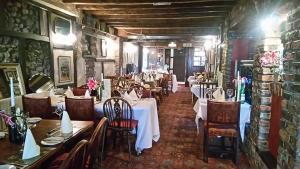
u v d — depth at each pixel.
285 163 1.88
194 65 13.27
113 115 3.14
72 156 1.32
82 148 1.44
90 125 2.37
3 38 3.22
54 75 4.20
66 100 3.12
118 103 3.09
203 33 8.29
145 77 8.14
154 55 14.47
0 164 1.46
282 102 2.00
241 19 3.49
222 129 3.01
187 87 11.68
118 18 6.02
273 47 2.63
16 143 1.82
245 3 3.23
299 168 1.70
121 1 4.14
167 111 6.08
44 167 1.97
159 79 7.98
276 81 2.55
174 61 14.05
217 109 2.94
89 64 6.00
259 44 2.83
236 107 2.90
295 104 1.72
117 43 8.02
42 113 3.14
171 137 4.02
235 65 4.68
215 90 4.22
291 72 1.80
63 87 4.49
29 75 3.69
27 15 3.60
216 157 3.22
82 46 5.34
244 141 3.38
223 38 5.71
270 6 2.11
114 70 7.96
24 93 3.41
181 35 8.80
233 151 3.19
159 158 3.17
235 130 2.99
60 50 4.39
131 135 3.97
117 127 3.12
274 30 2.59
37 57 3.89
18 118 1.86
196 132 4.30
